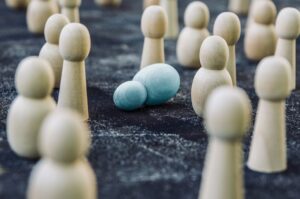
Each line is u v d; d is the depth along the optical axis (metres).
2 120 0.42
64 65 0.42
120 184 0.35
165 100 0.45
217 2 0.82
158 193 0.34
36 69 0.36
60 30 0.47
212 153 0.32
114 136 0.40
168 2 0.64
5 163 0.36
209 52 0.43
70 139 0.30
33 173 0.35
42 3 0.64
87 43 0.42
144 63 0.51
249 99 0.47
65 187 0.30
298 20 0.49
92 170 0.36
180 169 0.36
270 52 0.56
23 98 0.36
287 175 0.36
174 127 0.42
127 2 0.82
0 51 0.58
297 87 0.50
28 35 0.64
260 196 0.34
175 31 0.65
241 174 0.36
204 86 0.43
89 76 0.52
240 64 0.56
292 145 0.40
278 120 0.36
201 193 0.33
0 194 0.33
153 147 0.39
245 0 0.75
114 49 0.60
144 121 0.43
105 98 0.47
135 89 0.44
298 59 0.58
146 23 0.50
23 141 0.36
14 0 0.75
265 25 0.56
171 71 0.45
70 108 0.42
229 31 0.48
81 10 0.77
